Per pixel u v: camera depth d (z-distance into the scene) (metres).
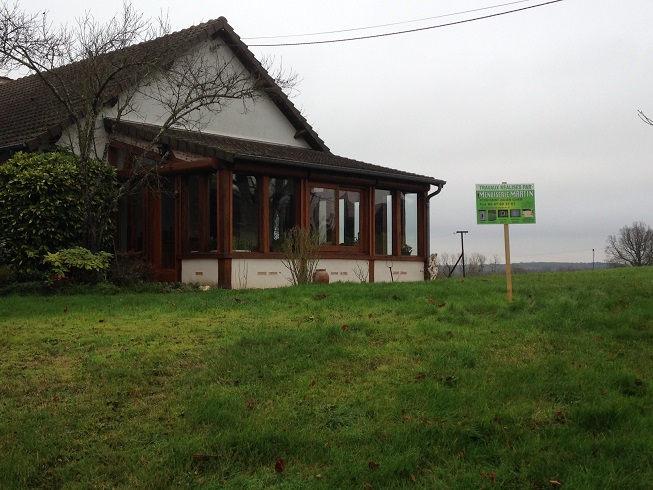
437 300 9.67
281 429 4.95
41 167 13.69
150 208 15.87
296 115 20.20
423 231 18.92
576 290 9.89
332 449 4.71
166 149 15.20
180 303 10.20
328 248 16.41
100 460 4.64
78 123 13.98
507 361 6.46
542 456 4.57
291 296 10.46
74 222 13.98
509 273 9.36
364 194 17.41
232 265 14.23
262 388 5.78
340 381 6.00
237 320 8.51
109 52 15.65
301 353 6.72
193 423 5.10
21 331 7.91
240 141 18.02
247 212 14.85
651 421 5.01
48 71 14.56
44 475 4.48
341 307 9.35
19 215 13.33
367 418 5.23
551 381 5.85
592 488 4.14
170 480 4.40
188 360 6.55
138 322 8.48
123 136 16.22
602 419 5.10
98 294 12.22
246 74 18.45
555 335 7.31
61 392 5.77
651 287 10.02
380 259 17.52
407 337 7.36
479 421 5.07
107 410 5.39
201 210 14.88
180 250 15.17
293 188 15.78
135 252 15.21
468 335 7.40
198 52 17.80
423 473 4.45
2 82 23.11
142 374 6.13
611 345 6.94
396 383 5.90
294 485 4.32
